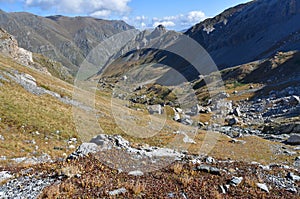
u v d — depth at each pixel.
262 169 19.14
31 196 12.12
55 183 13.36
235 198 12.92
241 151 32.44
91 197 11.78
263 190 14.48
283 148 35.75
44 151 26.19
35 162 23.08
